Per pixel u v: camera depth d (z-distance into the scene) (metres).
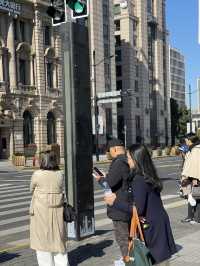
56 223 4.87
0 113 40.94
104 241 6.57
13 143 42.03
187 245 6.09
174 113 91.12
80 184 6.48
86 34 6.75
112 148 4.87
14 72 42.56
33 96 44.41
